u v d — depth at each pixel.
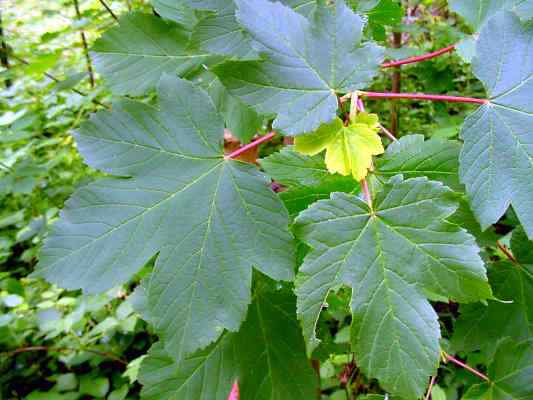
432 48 0.82
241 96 0.26
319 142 0.26
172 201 0.28
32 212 1.05
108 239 0.27
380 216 0.24
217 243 0.27
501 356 0.33
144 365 0.33
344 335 0.67
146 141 0.29
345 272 0.24
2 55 0.95
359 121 0.26
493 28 0.27
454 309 0.61
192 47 0.33
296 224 0.24
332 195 0.24
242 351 0.33
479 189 0.26
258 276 0.34
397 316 0.23
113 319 0.78
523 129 0.26
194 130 0.29
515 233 0.35
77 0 0.90
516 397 0.31
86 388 0.82
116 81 0.39
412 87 0.98
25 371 0.88
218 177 0.28
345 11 0.26
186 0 0.33
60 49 0.75
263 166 0.30
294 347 0.33
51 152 1.05
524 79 0.26
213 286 0.26
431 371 0.22
